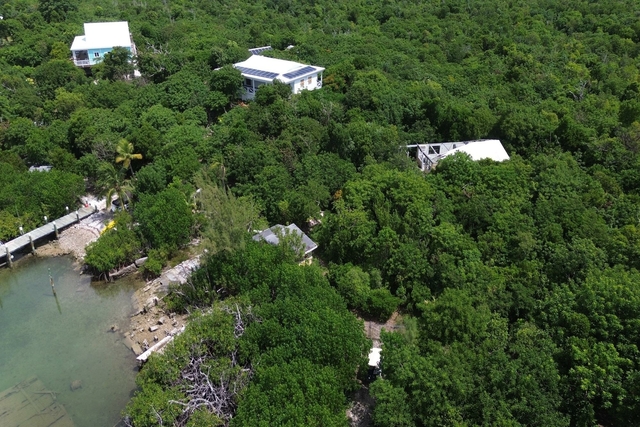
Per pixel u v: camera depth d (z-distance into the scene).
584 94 82.44
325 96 80.06
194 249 59.22
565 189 54.56
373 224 52.19
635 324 35.53
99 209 67.00
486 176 56.59
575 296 39.66
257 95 77.62
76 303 53.25
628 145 62.28
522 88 83.69
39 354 46.47
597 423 35.03
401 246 49.72
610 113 73.31
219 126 73.81
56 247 61.38
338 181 62.16
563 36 110.62
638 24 106.62
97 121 74.62
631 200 53.34
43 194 62.41
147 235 58.06
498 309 42.94
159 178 63.06
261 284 46.09
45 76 88.56
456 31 117.56
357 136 65.94
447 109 73.62
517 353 36.91
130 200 62.69
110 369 44.81
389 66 92.50
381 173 58.66
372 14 135.00
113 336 48.66
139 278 56.72
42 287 55.56
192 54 94.12
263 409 33.78
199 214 60.06
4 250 57.78
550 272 45.03
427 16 129.12
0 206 60.88
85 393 42.34
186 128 72.19
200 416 35.34
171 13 131.00
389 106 75.38
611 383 33.09
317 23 128.25
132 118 77.81
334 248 53.03
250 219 51.88
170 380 38.00
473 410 33.69
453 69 96.44
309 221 60.47
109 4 139.00
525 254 47.12
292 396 34.38
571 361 35.72
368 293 48.00
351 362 38.03
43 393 42.28
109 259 55.41
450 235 48.59
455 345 36.88
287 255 48.72
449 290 42.31
